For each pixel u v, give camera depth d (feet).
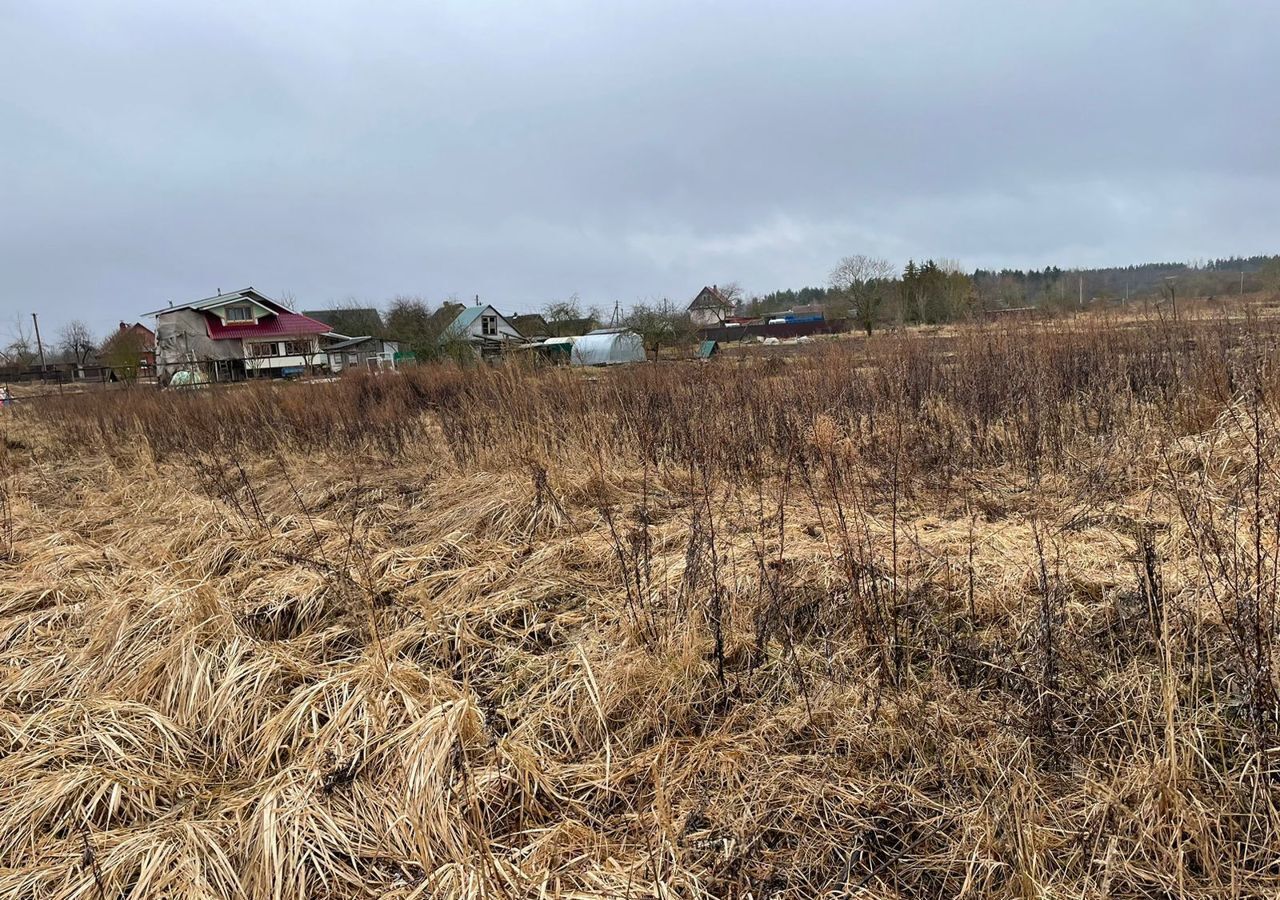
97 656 11.38
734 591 11.58
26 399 52.95
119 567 15.07
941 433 20.63
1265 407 15.34
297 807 7.77
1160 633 9.04
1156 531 12.46
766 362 33.58
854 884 6.91
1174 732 7.50
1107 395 20.97
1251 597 8.45
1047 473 17.08
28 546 16.84
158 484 22.97
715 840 7.49
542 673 10.33
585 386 27.30
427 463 23.45
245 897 7.11
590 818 7.93
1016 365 23.63
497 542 15.39
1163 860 6.72
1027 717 8.48
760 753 8.54
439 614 11.93
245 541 15.78
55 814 8.07
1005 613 10.57
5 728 9.60
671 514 16.56
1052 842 6.93
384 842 7.58
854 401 24.32
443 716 8.69
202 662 10.36
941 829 7.39
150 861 7.25
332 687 9.72
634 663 10.07
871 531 13.71
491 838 7.70
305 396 33.55
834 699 9.25
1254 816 6.84
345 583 12.92
